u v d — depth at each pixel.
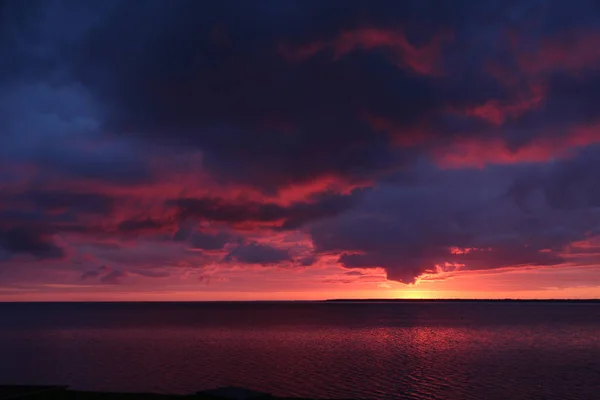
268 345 94.44
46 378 57.66
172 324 164.88
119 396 37.62
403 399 46.91
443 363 70.06
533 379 56.94
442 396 48.41
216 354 80.44
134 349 87.75
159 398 36.66
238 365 67.81
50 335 120.12
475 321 183.75
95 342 101.25
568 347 91.50
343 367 66.12
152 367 65.81
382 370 63.34
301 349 87.62
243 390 37.34
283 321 183.75
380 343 98.81
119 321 186.12
